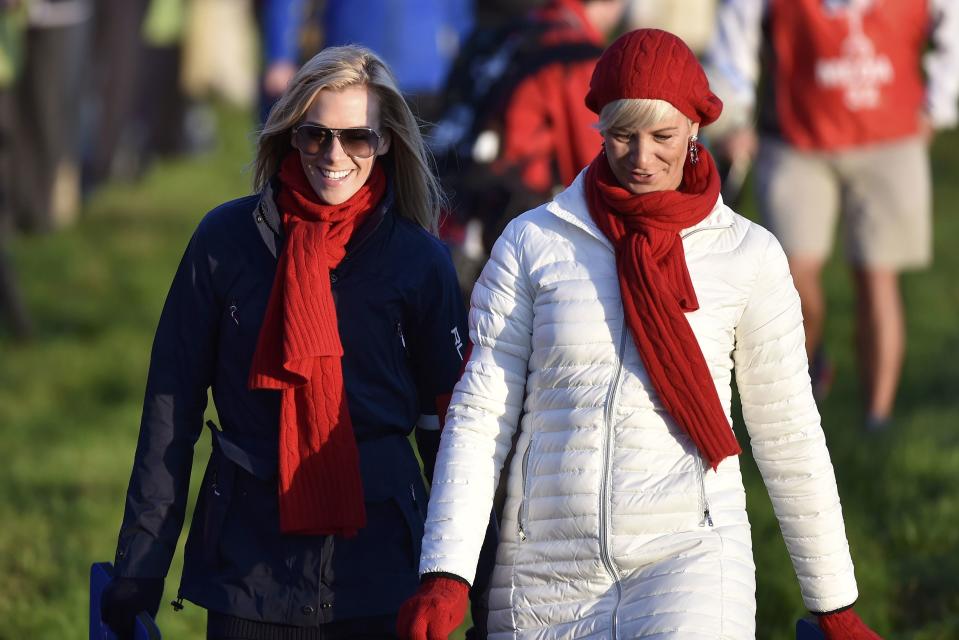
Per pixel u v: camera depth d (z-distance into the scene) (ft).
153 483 43.50
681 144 40.32
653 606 39.65
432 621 39.37
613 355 40.78
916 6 87.30
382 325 43.70
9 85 115.34
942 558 71.00
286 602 42.86
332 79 43.01
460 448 41.55
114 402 101.45
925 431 89.15
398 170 45.11
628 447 40.55
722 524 40.83
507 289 41.96
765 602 66.49
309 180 43.80
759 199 90.89
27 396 101.40
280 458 42.47
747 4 85.15
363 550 43.37
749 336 41.57
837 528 41.96
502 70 70.59
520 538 41.55
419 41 104.58
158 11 164.04
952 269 134.21
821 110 88.12
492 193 69.67
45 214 144.66
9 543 74.49
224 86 218.18
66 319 119.44
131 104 167.73
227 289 43.52
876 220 89.40
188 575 44.06
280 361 42.55
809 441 41.60
